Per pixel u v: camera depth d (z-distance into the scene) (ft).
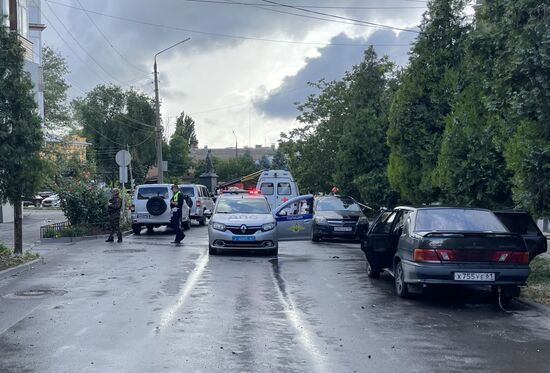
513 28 35.37
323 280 41.68
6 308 31.42
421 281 32.09
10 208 114.01
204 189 110.83
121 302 32.94
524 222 42.16
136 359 22.24
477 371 21.16
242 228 54.39
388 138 62.18
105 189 80.89
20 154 45.80
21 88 46.11
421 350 23.81
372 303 33.53
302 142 115.34
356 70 99.81
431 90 59.41
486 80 41.73
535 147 33.35
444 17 59.00
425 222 34.83
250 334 25.99
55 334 25.98
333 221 71.56
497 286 33.17
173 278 41.47
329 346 24.26
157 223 78.69
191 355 22.79
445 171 48.88
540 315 30.63
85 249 60.03
